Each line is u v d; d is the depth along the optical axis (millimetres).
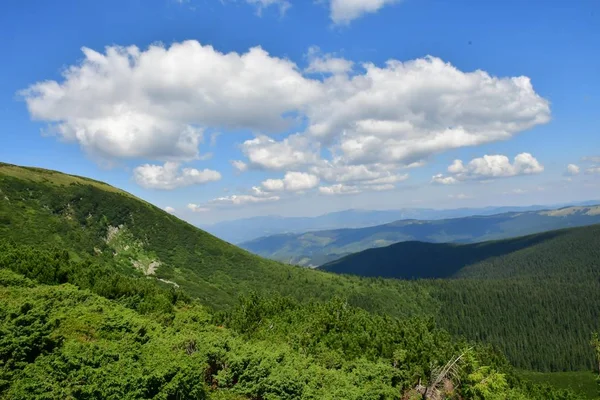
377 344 50812
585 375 151875
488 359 63500
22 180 129625
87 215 135250
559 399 63156
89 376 23422
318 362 45094
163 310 53250
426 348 48750
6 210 109500
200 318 54688
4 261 53938
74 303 40281
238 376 33000
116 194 160500
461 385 45562
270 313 64438
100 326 33875
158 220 162000
